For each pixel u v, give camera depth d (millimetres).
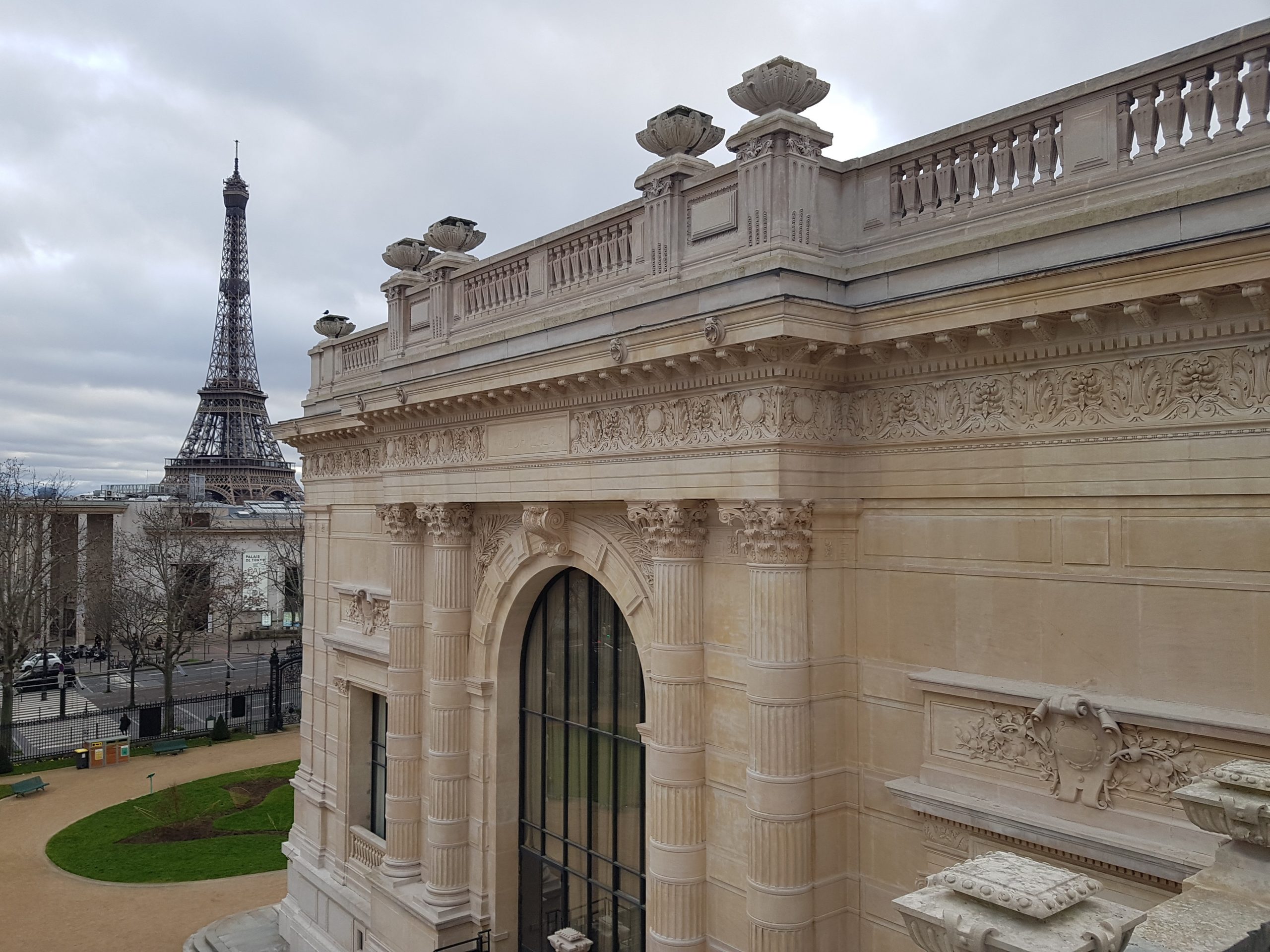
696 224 17469
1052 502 13641
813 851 15789
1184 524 12234
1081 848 12453
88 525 103312
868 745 16062
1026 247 13305
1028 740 13617
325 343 33656
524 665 24297
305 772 34625
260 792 49781
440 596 24828
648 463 18141
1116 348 12758
